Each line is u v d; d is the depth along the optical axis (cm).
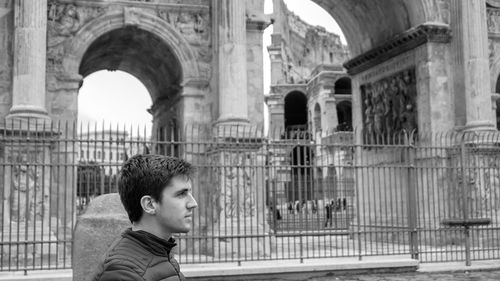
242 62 2509
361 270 2008
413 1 3012
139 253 350
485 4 2947
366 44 3528
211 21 2636
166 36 2578
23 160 2202
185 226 372
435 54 2948
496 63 3131
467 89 2883
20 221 2156
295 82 8956
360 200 3369
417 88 3022
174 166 373
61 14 2459
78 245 708
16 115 2205
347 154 3653
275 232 2144
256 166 2116
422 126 2973
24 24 2259
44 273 1858
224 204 2317
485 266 2103
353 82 3628
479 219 2095
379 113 3334
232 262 2014
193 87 2602
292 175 2186
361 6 3381
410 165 2181
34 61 2248
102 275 337
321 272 1967
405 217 2988
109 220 710
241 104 2488
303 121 8838
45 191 2217
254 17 2680
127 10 2523
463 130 2880
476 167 2364
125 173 372
